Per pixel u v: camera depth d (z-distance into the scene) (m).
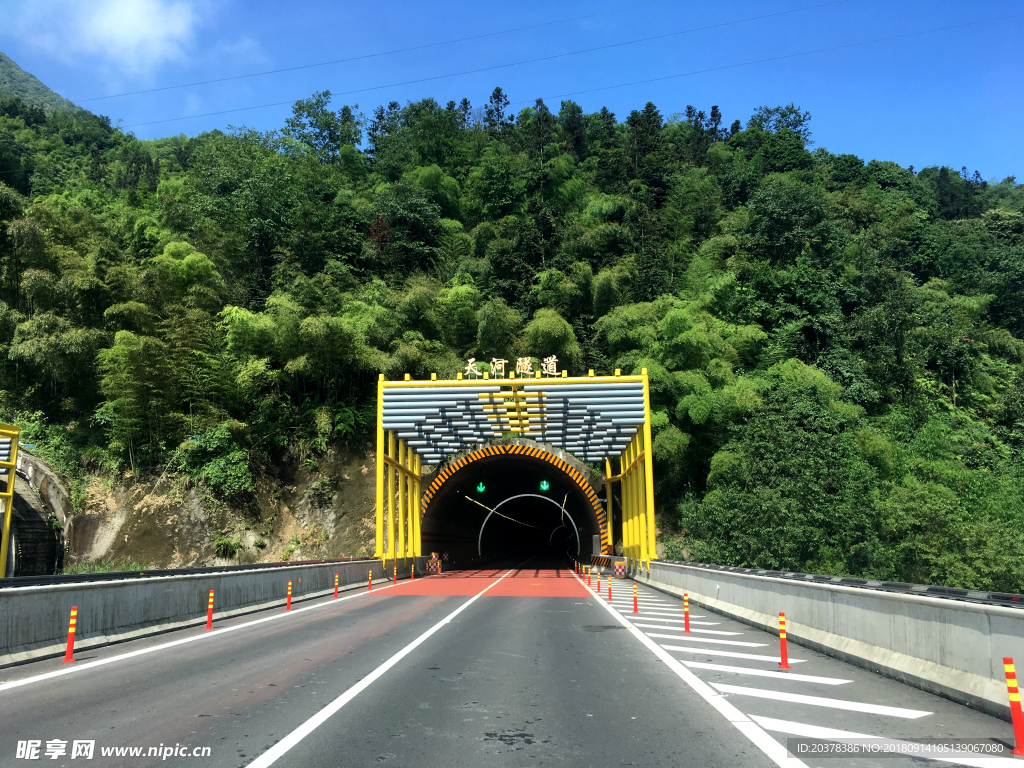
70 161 95.31
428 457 36.00
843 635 10.47
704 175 82.81
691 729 6.31
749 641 12.41
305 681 8.57
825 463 37.69
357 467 47.59
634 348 52.47
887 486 41.06
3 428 32.97
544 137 95.00
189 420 44.94
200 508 42.09
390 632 13.52
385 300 53.97
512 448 39.66
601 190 80.38
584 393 33.00
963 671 7.45
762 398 43.94
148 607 13.37
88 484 42.44
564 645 11.80
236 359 49.44
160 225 60.50
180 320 45.59
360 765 5.25
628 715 6.85
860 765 5.23
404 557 34.84
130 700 7.51
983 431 57.03
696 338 45.22
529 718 6.73
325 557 43.50
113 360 43.66
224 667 9.58
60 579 13.89
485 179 76.56
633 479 37.84
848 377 53.25
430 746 5.76
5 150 76.25
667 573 24.81
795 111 125.19
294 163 69.94
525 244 62.03
